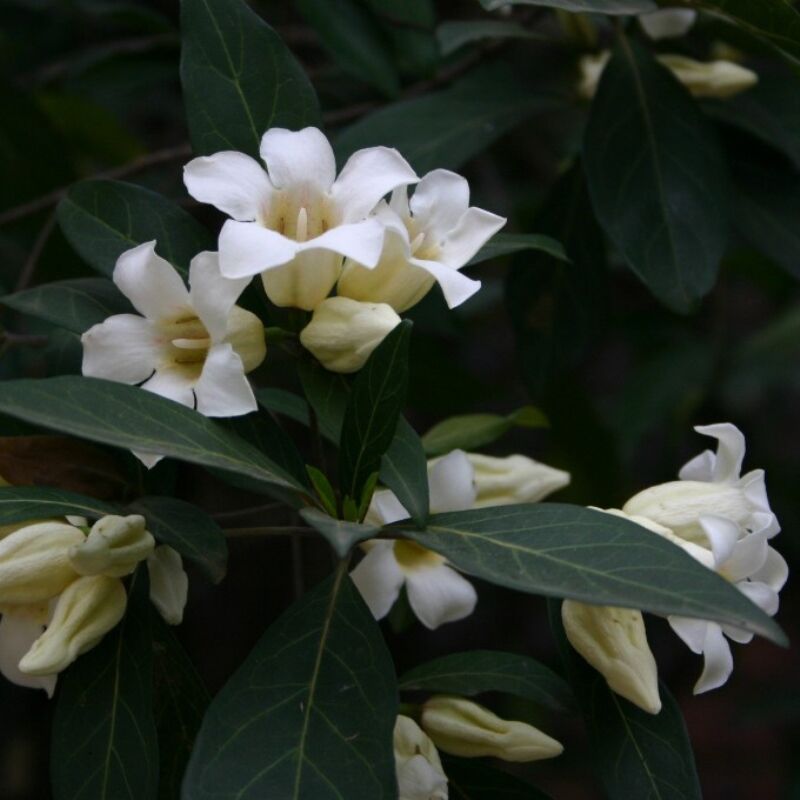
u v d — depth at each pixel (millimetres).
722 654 422
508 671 452
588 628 424
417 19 583
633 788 429
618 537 401
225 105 451
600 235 570
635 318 761
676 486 442
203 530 427
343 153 538
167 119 880
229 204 416
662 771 430
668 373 755
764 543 425
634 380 764
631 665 421
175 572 433
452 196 436
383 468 423
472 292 419
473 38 575
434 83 610
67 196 455
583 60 581
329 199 425
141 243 454
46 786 872
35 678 432
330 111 677
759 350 734
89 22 746
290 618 420
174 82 797
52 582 419
